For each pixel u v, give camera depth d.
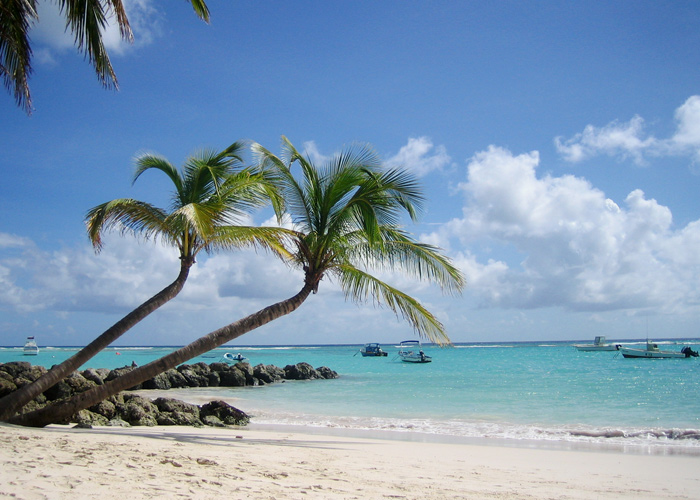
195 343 10.95
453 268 11.65
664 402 23.05
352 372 48.19
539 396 25.77
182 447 7.67
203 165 12.30
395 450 10.83
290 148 12.32
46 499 3.93
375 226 10.79
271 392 29.42
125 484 4.69
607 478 8.63
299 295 11.74
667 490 7.71
